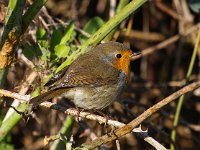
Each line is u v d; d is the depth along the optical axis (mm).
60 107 7535
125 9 7836
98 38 8117
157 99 12406
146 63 13609
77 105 8406
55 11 12781
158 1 13203
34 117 10633
